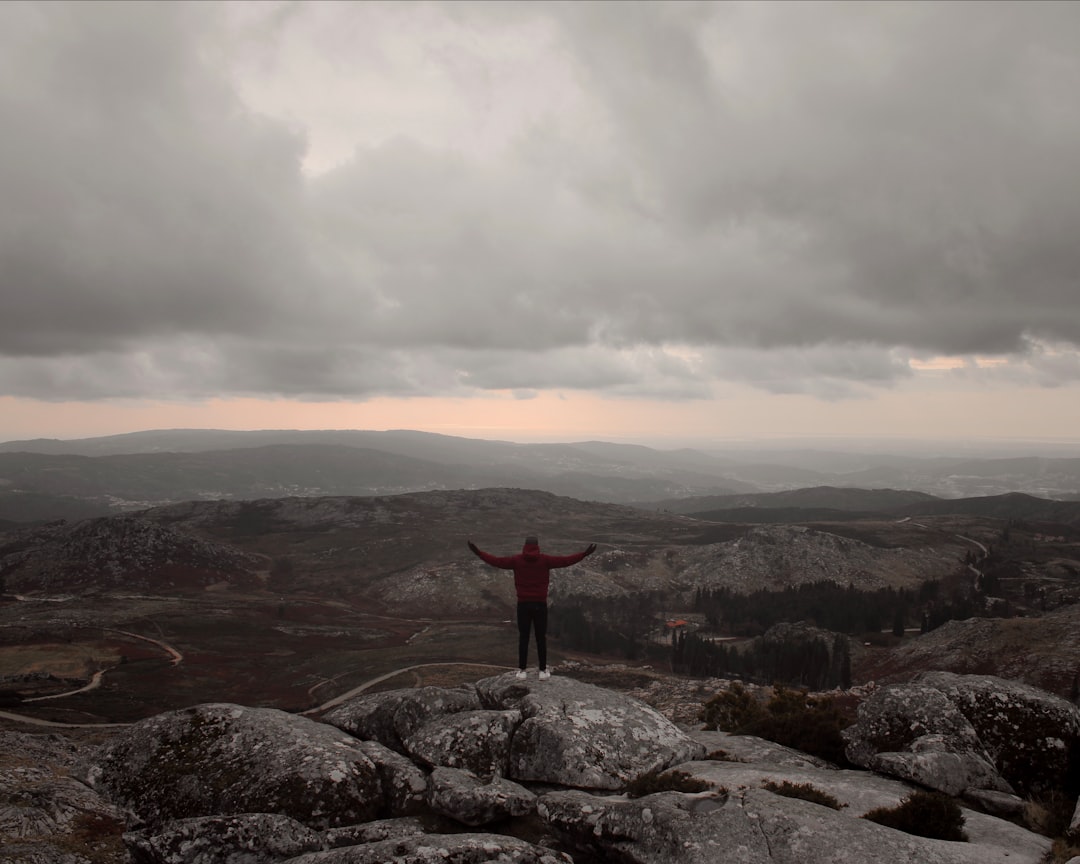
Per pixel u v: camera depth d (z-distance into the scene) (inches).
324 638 6407.5
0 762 684.1
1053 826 495.8
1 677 4242.1
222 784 566.6
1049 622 4276.6
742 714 1058.7
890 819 468.4
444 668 5027.1
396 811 556.4
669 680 4367.6
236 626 6574.8
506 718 644.1
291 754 586.2
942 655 4392.2
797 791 507.8
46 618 6254.9
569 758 596.7
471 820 511.5
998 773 594.2
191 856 472.7
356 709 711.1
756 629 7165.4
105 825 542.0
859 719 684.1
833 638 5767.7
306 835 490.6
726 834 416.2
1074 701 2223.2
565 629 6850.4
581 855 477.1
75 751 803.4
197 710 661.3
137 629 6117.1
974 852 416.5
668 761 619.2
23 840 503.2
